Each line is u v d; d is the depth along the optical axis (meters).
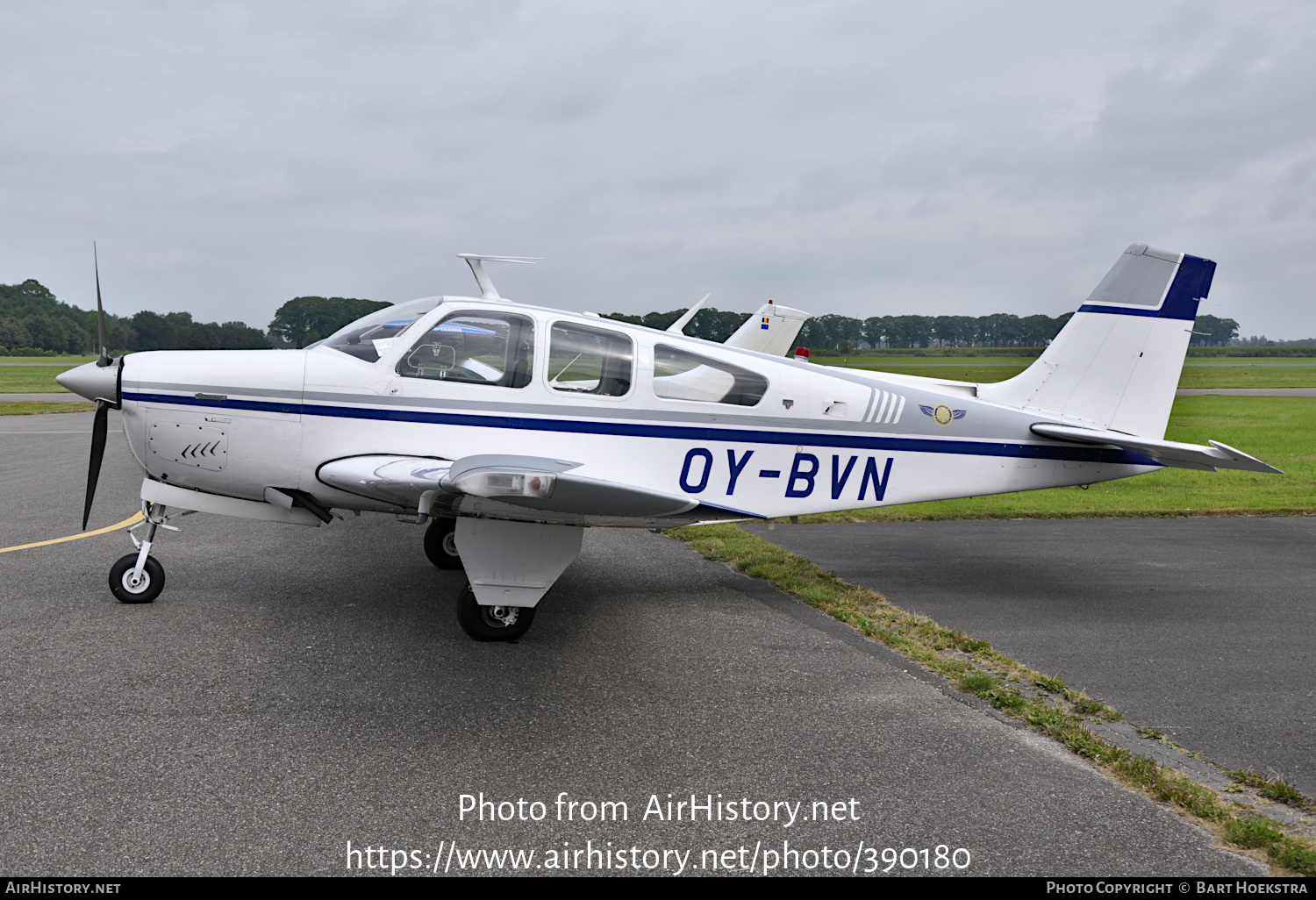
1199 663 4.36
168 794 2.79
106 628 4.48
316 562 6.16
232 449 4.90
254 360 4.95
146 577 4.95
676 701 3.72
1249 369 70.62
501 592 4.36
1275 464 13.08
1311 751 3.33
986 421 5.89
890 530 8.07
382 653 4.25
